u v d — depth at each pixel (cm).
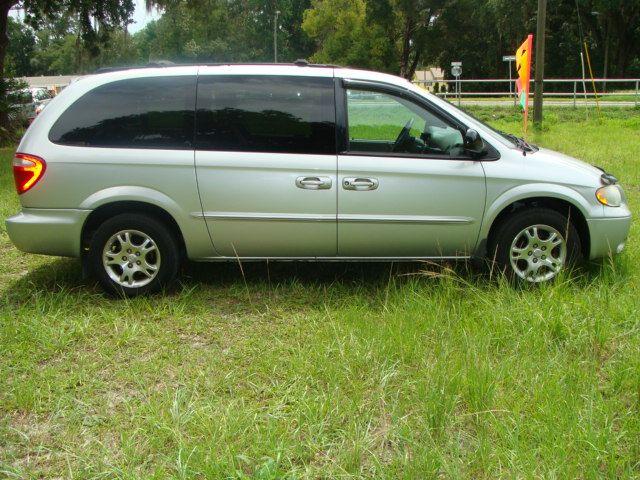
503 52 5200
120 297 507
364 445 303
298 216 497
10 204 836
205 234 503
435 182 499
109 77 504
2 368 392
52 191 492
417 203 500
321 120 498
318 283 541
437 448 296
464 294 482
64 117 498
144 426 325
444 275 483
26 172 492
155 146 496
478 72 5369
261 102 498
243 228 501
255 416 325
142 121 498
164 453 305
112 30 2289
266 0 6519
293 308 489
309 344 418
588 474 278
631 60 5253
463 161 504
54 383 372
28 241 499
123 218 497
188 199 495
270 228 501
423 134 511
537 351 396
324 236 503
